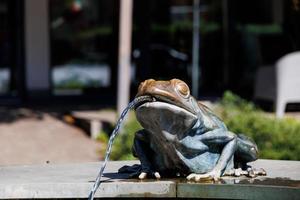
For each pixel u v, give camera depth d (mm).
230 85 26562
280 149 15062
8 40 25469
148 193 7883
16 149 17594
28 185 8086
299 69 20328
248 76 26047
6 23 25453
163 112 7746
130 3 18812
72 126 19828
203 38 26797
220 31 26828
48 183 8109
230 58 26609
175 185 7848
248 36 26297
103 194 7918
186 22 26406
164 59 26344
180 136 7980
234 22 26656
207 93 26438
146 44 24844
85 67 25953
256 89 21391
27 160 16641
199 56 26781
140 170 8492
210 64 26828
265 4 25953
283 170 8883
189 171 8188
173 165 8211
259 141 15211
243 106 17859
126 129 15852
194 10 26031
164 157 8164
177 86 7824
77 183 8086
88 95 25781
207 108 8547
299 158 14719
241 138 8617
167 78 26359
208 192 7797
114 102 24078
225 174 8320
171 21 26391
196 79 25234
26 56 25328
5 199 8055
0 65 25500
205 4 26781
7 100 24969
